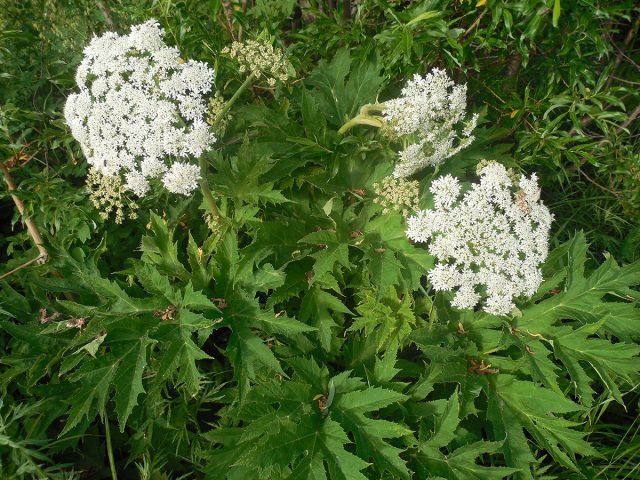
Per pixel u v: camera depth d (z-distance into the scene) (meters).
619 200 1.08
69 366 0.71
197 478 0.84
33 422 0.79
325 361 0.84
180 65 0.72
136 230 0.98
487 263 0.76
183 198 0.97
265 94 1.04
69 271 0.83
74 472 0.76
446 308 0.84
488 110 1.09
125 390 0.67
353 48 0.97
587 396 0.75
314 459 0.69
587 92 0.92
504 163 0.96
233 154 0.94
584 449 0.74
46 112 0.98
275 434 0.69
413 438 0.75
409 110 0.77
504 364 0.80
